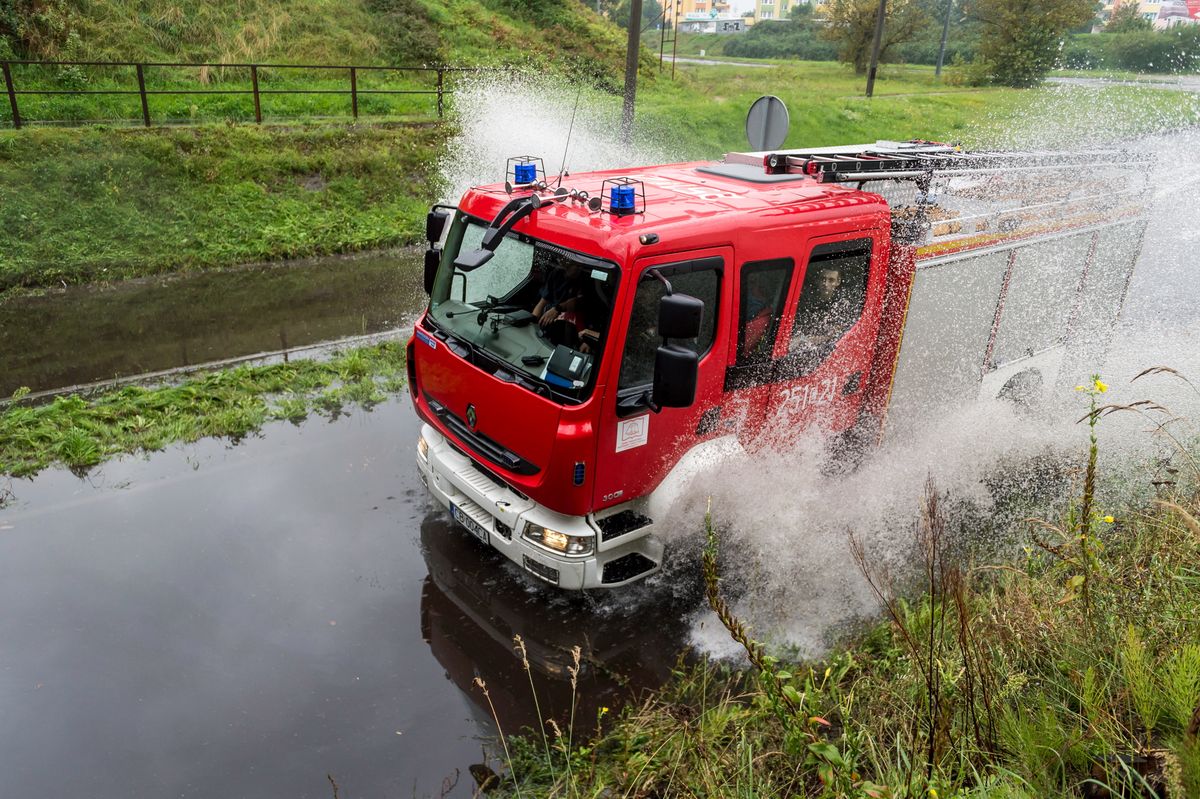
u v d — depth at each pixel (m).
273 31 21.02
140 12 19.19
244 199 13.55
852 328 5.35
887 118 26.80
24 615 4.75
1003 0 36.97
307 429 7.24
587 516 4.59
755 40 62.59
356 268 12.29
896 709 3.73
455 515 5.38
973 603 4.41
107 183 12.53
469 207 5.27
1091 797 3.04
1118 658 3.50
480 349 4.84
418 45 23.22
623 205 4.36
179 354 8.77
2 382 7.86
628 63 14.85
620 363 4.23
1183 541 4.44
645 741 3.82
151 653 4.53
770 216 4.68
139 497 6.05
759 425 5.09
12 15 16.81
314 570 5.34
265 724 4.11
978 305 6.06
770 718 3.86
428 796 3.75
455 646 4.74
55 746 3.90
